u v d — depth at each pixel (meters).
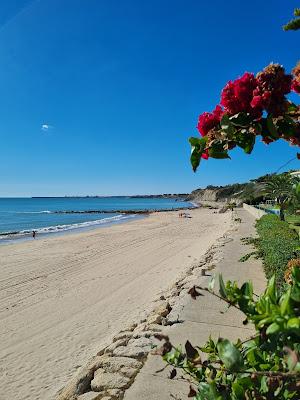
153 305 9.67
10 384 6.48
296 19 2.14
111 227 43.72
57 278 15.03
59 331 8.91
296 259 7.63
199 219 53.38
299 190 1.81
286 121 1.78
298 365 1.39
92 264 17.95
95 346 7.84
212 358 2.13
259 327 1.56
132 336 6.68
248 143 1.80
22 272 16.61
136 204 180.25
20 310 10.81
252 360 1.91
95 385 4.95
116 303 10.91
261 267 11.57
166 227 40.38
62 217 76.94
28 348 8.02
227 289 1.76
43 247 25.64
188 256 18.88
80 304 11.09
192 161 1.87
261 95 1.66
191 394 1.94
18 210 113.19
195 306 7.61
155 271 15.33
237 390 1.77
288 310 1.32
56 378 6.59
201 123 1.89
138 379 4.86
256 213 38.53
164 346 1.92
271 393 1.67
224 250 15.85
